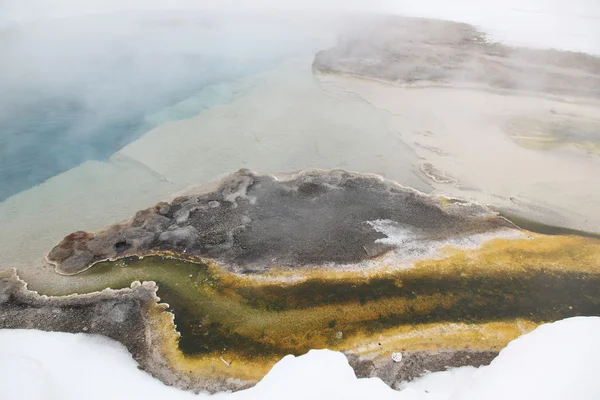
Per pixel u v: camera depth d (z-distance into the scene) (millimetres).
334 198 14609
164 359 9531
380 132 18562
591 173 16062
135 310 10695
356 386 7969
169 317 10508
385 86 22281
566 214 14164
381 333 10094
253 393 7957
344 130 18719
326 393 7715
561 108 20312
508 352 8305
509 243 12781
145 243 12648
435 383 9016
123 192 15047
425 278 11547
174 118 19797
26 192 15000
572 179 15758
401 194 14844
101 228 13445
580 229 13531
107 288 11320
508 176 15906
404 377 9188
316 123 19234
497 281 11516
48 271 11875
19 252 12547
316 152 17281
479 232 13234
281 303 10820
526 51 26781
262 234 13023
